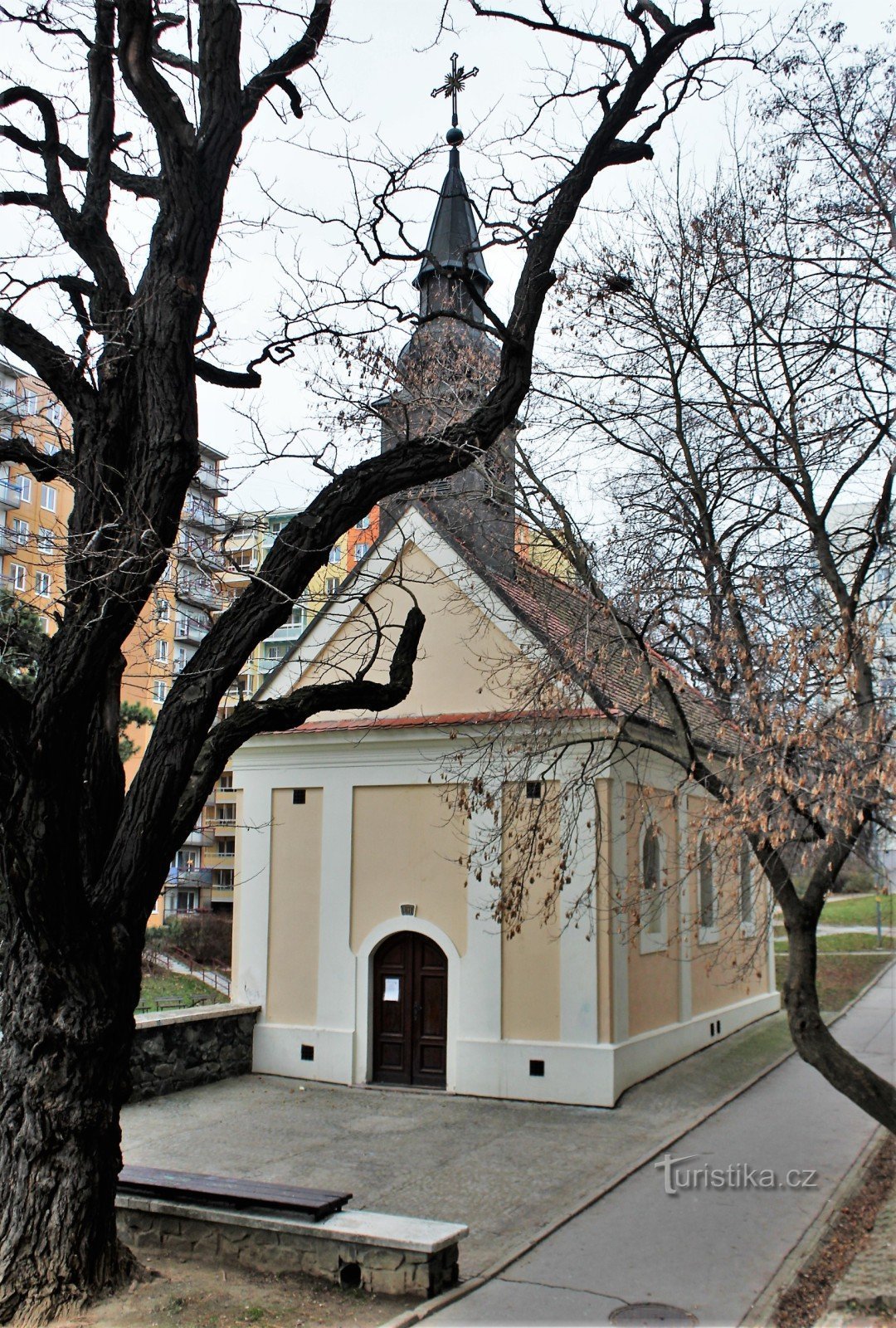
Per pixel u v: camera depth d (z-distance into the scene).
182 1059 16.19
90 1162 7.51
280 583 8.24
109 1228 7.68
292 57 8.93
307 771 18.00
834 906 50.62
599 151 9.36
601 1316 7.60
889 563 10.08
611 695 15.16
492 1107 15.05
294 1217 8.30
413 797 17.14
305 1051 17.14
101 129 9.12
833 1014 23.56
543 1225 9.91
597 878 13.79
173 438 7.97
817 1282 8.54
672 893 18.17
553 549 12.59
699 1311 7.74
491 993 15.96
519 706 13.02
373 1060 16.78
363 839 17.41
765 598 9.75
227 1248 8.37
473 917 16.27
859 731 8.11
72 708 7.29
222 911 44.62
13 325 8.41
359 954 17.05
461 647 17.27
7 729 7.21
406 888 16.91
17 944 7.74
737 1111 14.88
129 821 7.90
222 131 8.51
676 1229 9.71
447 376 13.19
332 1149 12.78
